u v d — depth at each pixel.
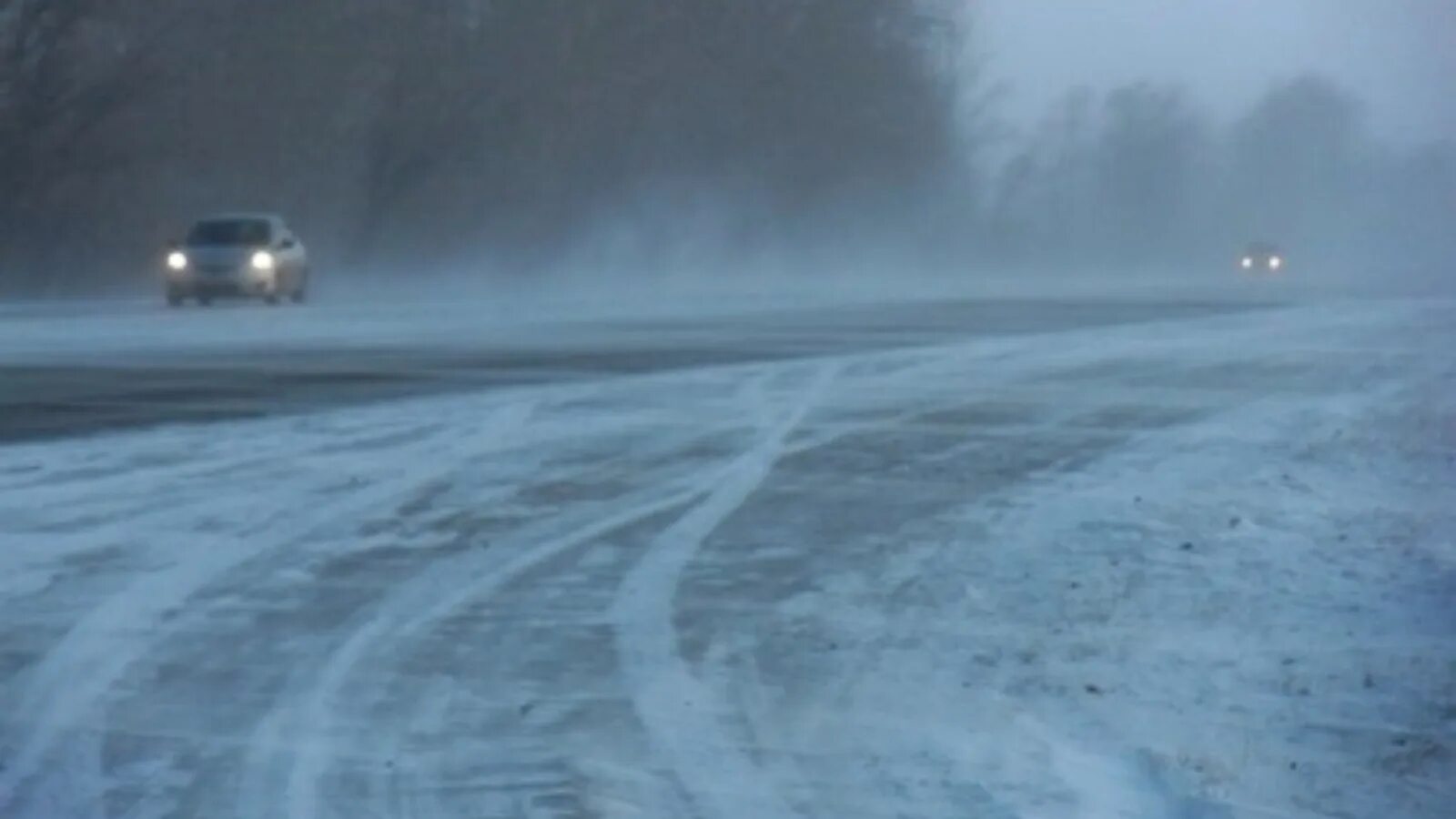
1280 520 35.28
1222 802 19.19
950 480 39.16
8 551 30.47
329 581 28.55
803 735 21.12
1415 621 27.20
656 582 28.80
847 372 62.84
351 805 18.66
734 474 39.44
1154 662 24.56
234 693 22.61
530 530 32.88
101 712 21.83
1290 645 25.64
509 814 18.39
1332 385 61.72
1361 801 19.34
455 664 23.95
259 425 45.69
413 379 57.81
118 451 40.94
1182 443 45.75
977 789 19.38
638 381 58.00
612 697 22.55
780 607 27.27
